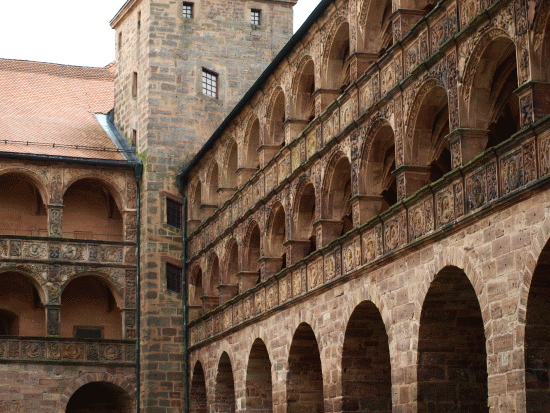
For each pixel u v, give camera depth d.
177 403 55.78
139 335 57.22
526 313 24.31
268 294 43.94
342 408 35.59
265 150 46.25
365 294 33.91
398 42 32.25
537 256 23.89
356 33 36.41
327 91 39.66
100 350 56.66
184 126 59.78
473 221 26.78
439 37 29.95
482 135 28.12
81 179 59.78
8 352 54.97
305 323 39.88
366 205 34.91
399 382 31.08
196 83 60.59
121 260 58.22
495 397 25.38
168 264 57.56
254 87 46.66
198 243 56.16
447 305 29.92
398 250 31.08
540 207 23.84
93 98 69.31
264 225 45.25
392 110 32.81
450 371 30.11
